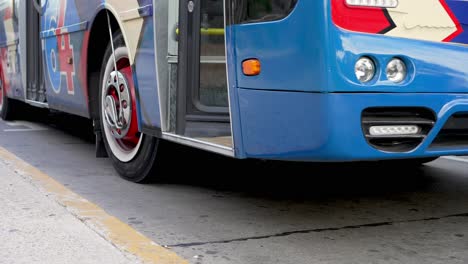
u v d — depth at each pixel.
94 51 5.68
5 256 3.51
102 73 5.61
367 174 5.77
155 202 4.73
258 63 3.55
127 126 5.20
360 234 4.00
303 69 3.32
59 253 3.56
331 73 3.24
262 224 4.19
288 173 5.76
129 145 5.44
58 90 6.56
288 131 3.45
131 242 3.77
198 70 4.29
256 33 3.54
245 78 3.64
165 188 5.19
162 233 3.97
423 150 3.52
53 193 4.89
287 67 3.39
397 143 3.49
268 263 3.47
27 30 7.60
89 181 5.43
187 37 4.29
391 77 3.39
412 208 4.62
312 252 3.65
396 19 3.38
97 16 5.39
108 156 5.88
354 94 3.29
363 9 3.30
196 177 5.59
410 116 3.50
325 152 3.33
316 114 3.29
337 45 3.25
